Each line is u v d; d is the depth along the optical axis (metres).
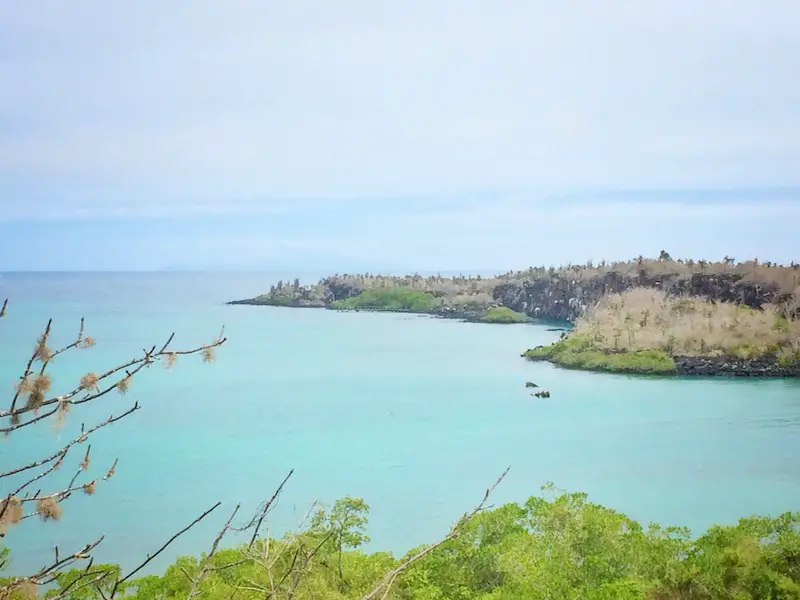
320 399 79.25
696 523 38.56
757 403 71.38
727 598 21.52
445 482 48.12
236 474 49.88
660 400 74.31
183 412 71.06
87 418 65.00
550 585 20.48
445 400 78.31
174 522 39.75
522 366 103.00
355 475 49.72
